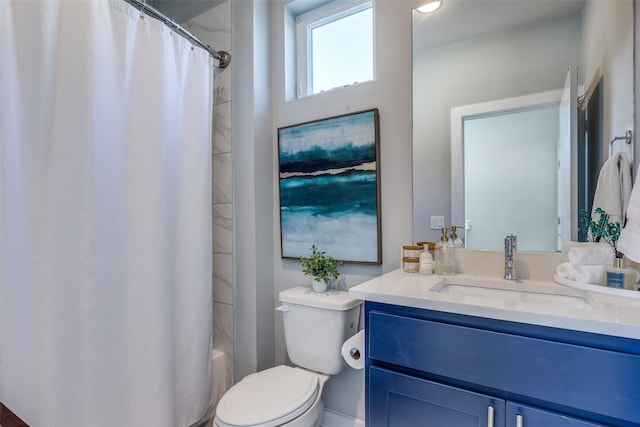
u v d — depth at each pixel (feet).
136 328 3.75
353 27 5.38
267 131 5.50
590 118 3.51
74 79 3.27
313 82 5.77
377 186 4.64
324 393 5.11
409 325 2.90
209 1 5.67
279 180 5.55
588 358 2.21
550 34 3.72
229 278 5.44
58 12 3.19
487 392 2.58
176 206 4.41
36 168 3.06
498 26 3.99
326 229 5.08
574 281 3.18
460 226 4.16
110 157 3.55
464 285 3.74
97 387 3.42
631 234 2.77
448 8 4.27
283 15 5.56
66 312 3.23
